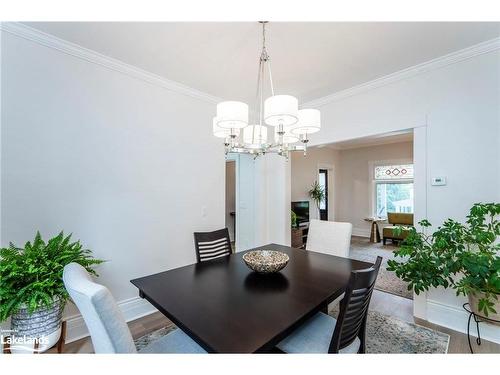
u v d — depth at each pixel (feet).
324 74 8.64
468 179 7.22
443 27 6.14
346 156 23.52
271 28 6.12
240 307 4.08
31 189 6.33
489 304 5.81
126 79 8.07
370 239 20.17
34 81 6.36
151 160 8.73
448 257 6.27
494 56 6.82
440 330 7.29
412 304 9.00
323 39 6.59
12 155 6.07
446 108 7.63
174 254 9.39
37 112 6.41
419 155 8.14
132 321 8.00
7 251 4.99
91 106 7.33
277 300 4.33
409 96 8.39
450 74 7.54
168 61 7.77
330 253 7.87
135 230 8.32
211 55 7.41
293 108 4.67
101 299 2.87
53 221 6.66
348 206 23.40
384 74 8.68
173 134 9.37
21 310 5.06
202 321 3.65
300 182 20.31
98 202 7.48
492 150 6.87
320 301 4.29
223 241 7.85
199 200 10.26
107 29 6.22
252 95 10.53
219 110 4.88
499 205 5.86
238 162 14.76
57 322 5.45
